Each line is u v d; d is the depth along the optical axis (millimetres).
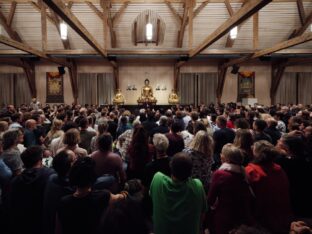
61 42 12406
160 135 2770
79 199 1612
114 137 4797
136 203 1955
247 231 1171
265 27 11898
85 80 13656
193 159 2723
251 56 9773
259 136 3553
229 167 2135
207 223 2576
